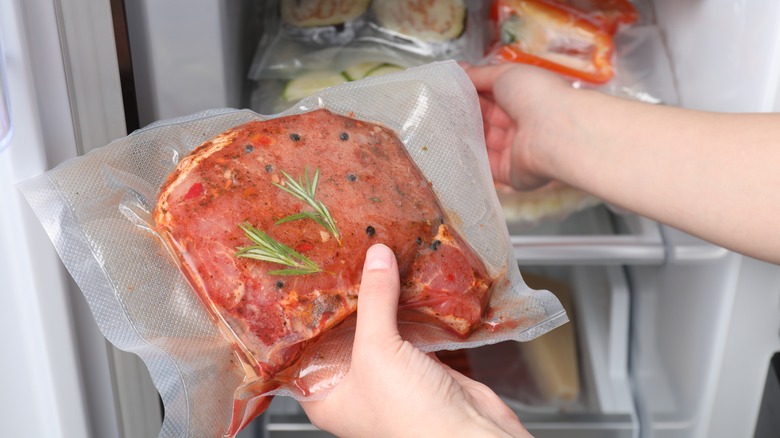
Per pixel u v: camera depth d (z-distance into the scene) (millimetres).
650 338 981
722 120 737
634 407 1012
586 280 1037
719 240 736
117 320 631
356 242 622
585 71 917
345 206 627
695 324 870
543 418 975
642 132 760
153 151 656
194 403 638
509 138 904
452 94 693
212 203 617
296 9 942
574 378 1007
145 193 647
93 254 632
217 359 642
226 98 766
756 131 720
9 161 634
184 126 665
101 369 726
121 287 633
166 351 634
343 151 645
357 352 623
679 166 740
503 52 928
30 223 653
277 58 919
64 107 656
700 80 846
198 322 641
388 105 686
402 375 619
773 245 709
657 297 953
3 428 716
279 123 649
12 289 675
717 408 878
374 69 914
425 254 639
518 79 841
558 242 858
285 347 618
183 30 733
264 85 922
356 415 643
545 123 816
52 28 634
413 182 650
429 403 621
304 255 613
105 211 639
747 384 866
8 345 690
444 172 680
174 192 623
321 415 660
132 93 740
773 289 817
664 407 951
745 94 773
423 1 952
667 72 914
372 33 944
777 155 706
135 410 758
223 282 611
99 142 693
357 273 622
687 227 747
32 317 680
